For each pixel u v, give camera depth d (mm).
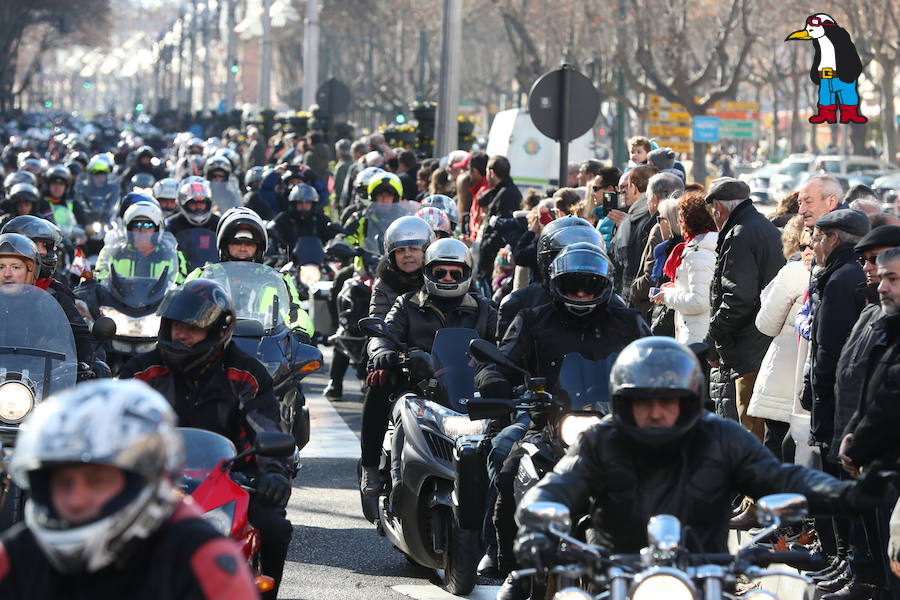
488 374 19297
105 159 62281
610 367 17438
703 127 108375
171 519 9633
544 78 41125
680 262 30016
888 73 148500
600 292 18984
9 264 21906
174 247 33281
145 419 9102
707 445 13594
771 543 23172
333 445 34812
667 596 11398
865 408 18250
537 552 12164
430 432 22672
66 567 9180
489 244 43438
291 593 22188
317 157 85875
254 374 17672
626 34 131875
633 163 44219
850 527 20750
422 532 22906
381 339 24328
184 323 17141
